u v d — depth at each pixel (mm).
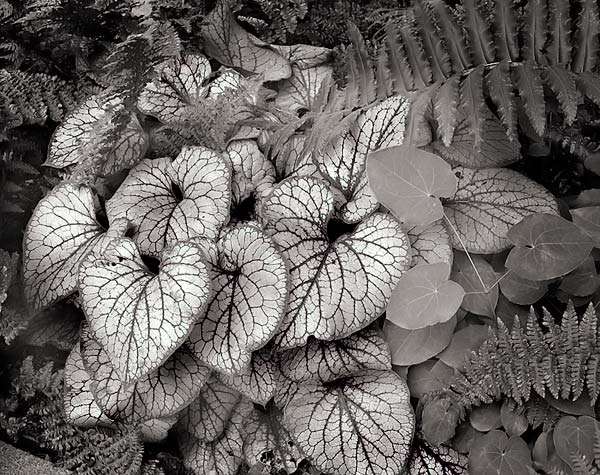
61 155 829
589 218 757
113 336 709
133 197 787
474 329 752
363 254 746
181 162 786
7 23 900
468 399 726
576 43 743
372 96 814
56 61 941
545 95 795
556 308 776
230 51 919
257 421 824
